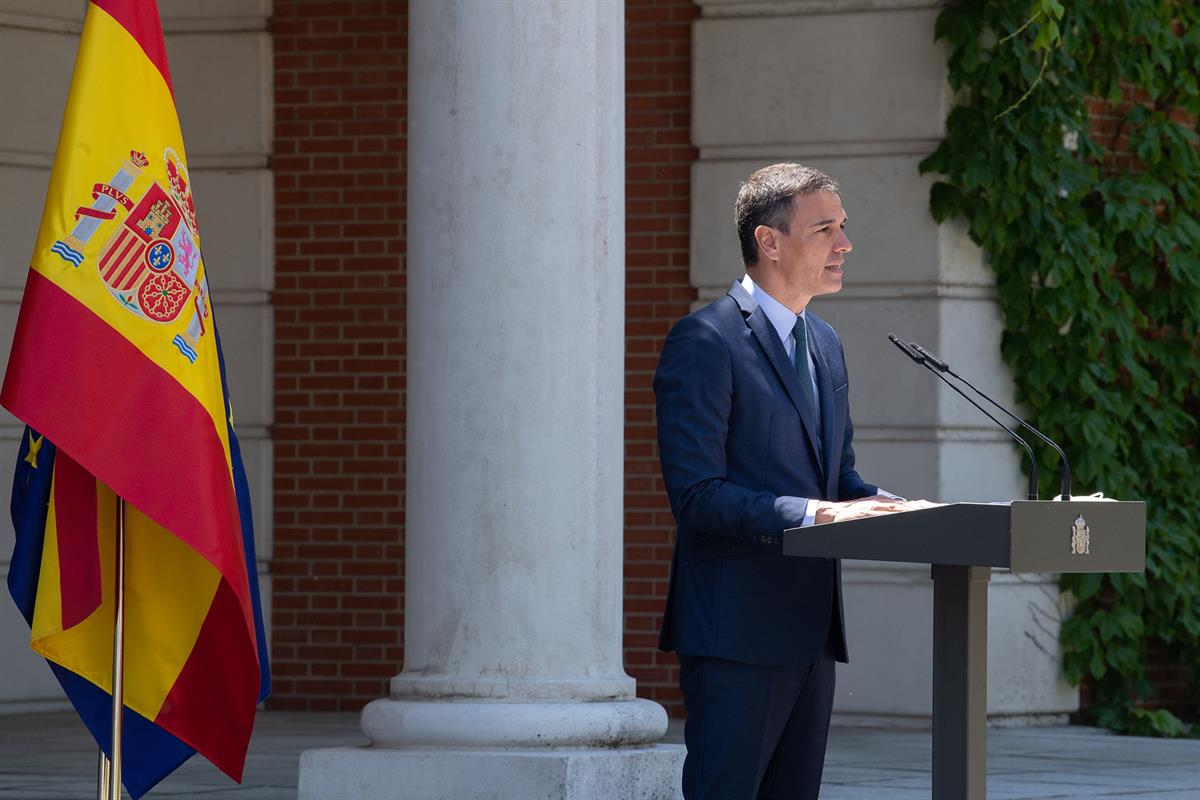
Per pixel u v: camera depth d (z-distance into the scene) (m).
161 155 9.78
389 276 22.11
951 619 8.12
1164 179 21.72
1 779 15.73
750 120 20.98
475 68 13.61
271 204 22.41
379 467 22.09
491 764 12.96
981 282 20.70
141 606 10.13
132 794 10.23
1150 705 21.42
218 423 9.80
